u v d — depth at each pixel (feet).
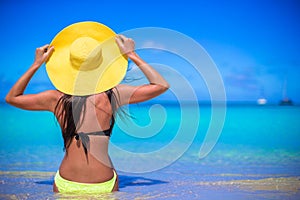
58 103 14.23
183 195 14.23
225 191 14.84
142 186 15.58
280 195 14.26
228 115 50.78
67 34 14.60
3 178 16.96
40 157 22.04
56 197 13.61
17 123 38.47
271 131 33.76
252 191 14.83
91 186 13.99
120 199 13.44
